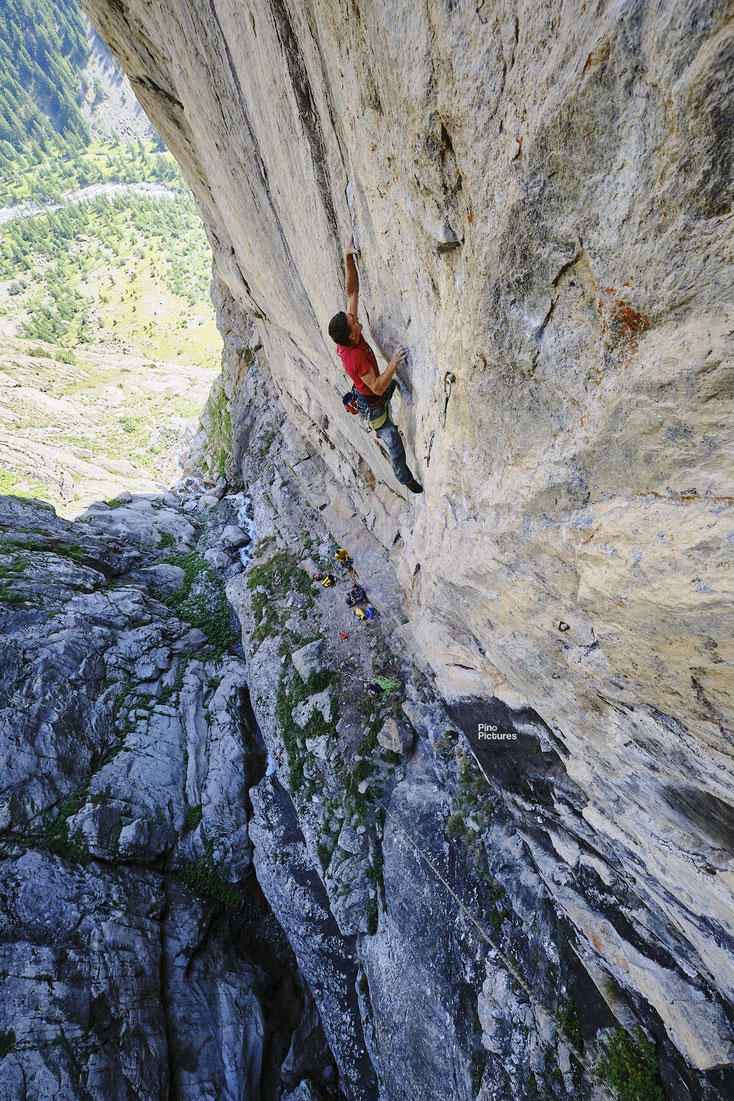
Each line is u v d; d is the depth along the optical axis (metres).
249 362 24.78
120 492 27.41
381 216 4.36
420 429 5.88
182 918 13.44
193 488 28.86
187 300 109.00
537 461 3.56
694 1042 5.33
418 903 9.44
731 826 3.28
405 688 12.08
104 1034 10.80
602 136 2.12
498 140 2.65
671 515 2.55
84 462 29.31
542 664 4.43
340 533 15.12
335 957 11.13
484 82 2.54
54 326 106.62
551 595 3.84
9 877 12.28
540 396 3.31
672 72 1.73
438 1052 8.26
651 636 2.79
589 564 3.14
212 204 12.62
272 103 5.23
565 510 3.39
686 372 2.21
